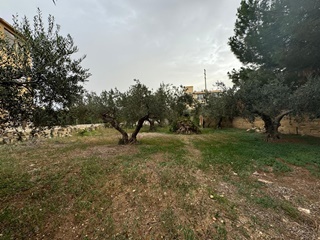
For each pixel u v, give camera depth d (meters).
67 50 3.00
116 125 8.24
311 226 2.71
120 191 3.48
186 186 3.71
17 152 6.55
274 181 4.29
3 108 2.49
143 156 5.93
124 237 2.36
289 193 3.69
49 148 7.30
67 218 2.73
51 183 3.79
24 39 2.63
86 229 2.51
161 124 9.07
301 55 7.87
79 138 10.34
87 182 3.83
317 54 7.63
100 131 14.10
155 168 4.71
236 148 7.68
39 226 2.55
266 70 11.13
